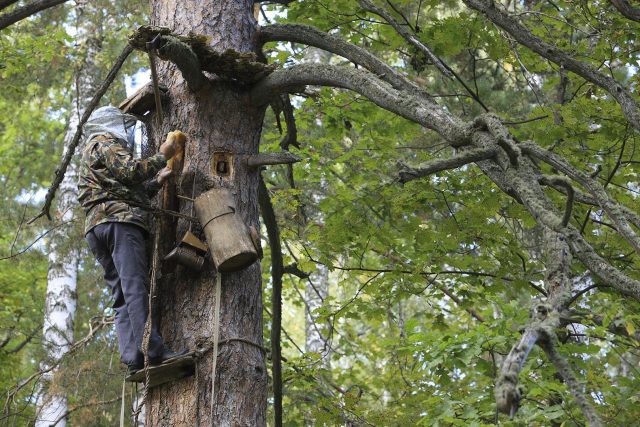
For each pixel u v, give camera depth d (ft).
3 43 35.86
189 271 17.28
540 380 24.13
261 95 18.61
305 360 30.25
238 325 17.02
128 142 18.30
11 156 57.00
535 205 14.40
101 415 34.12
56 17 49.11
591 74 19.38
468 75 38.34
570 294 12.08
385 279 28.37
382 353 36.94
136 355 17.01
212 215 17.06
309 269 28.89
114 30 46.70
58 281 43.11
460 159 15.49
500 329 24.32
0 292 46.85
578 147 26.61
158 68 19.17
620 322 19.04
